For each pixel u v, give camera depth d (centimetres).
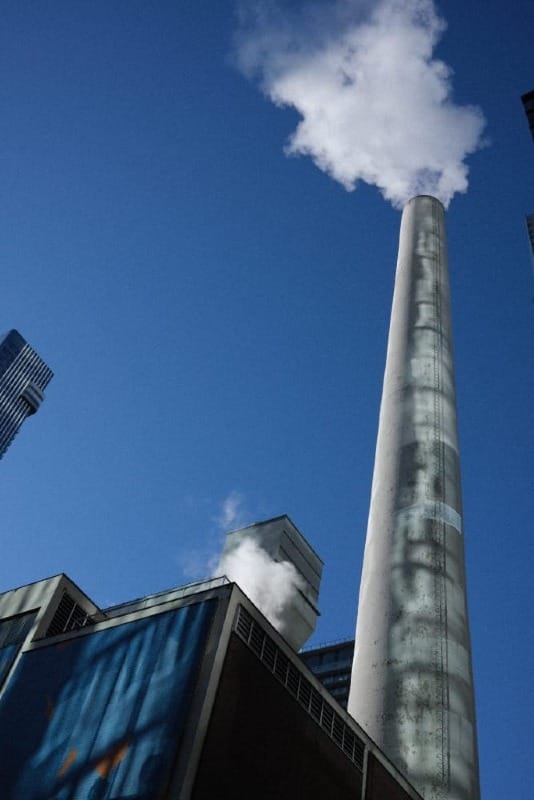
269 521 4897
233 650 1933
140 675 1958
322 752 2134
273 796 1867
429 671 3000
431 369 4344
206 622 1983
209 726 1759
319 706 2211
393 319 4888
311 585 4825
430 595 3250
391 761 2559
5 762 1989
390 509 3653
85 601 2602
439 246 5453
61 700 2062
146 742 1764
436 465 3803
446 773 2720
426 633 3119
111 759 1789
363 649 3206
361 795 2228
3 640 2458
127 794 1678
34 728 2036
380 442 4081
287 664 2125
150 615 2127
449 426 4062
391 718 2889
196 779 1659
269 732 1941
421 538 3469
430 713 2878
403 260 5369
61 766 1866
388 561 3438
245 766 1812
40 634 2400
